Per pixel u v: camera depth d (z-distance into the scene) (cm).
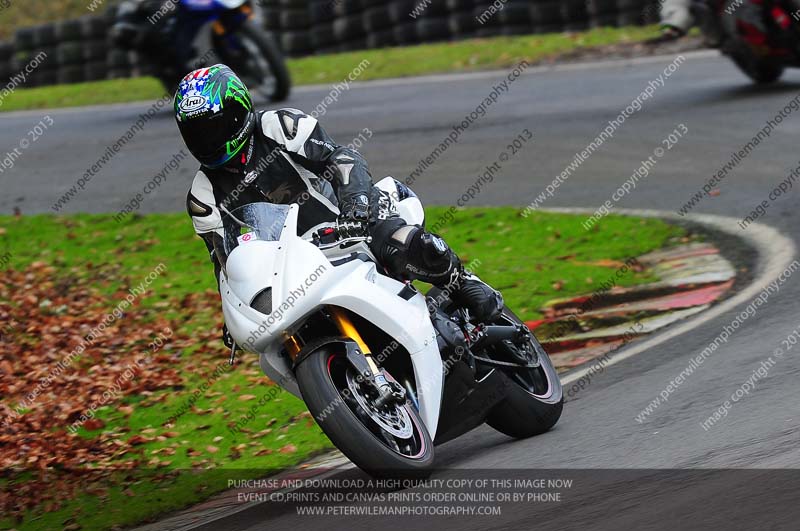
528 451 1689
